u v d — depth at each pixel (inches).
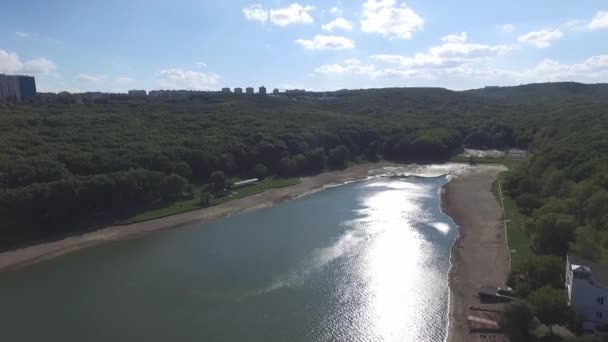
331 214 4498.0
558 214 2908.5
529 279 2480.3
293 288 2824.8
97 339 2315.5
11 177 3887.8
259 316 2497.5
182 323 2445.9
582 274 2085.4
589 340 1846.7
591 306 2090.3
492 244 3420.3
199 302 2674.7
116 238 3887.8
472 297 2598.4
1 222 3617.1
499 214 4232.3
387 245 3538.4
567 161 4328.3
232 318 2482.8
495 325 2249.0
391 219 4252.0
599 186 3410.4
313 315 2498.8
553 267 2395.4
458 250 3336.6
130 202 4461.1
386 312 2513.5
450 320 2386.8
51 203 3846.0
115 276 3088.1
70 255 3523.6
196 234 3971.5
